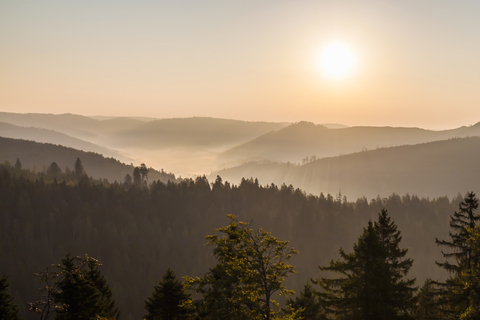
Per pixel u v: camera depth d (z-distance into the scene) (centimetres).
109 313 4175
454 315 2562
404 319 2423
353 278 2572
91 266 3041
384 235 2722
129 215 17162
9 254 13475
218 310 2059
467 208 2909
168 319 3462
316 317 3506
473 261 2842
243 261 2180
